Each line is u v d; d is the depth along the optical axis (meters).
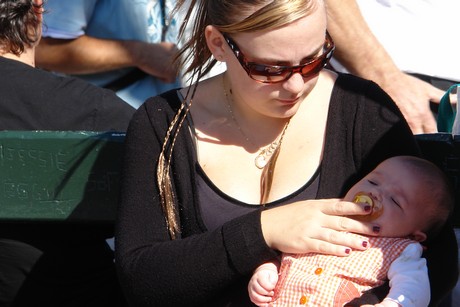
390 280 6.36
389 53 10.21
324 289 6.33
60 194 8.12
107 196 8.05
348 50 9.82
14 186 8.18
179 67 7.54
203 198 6.89
